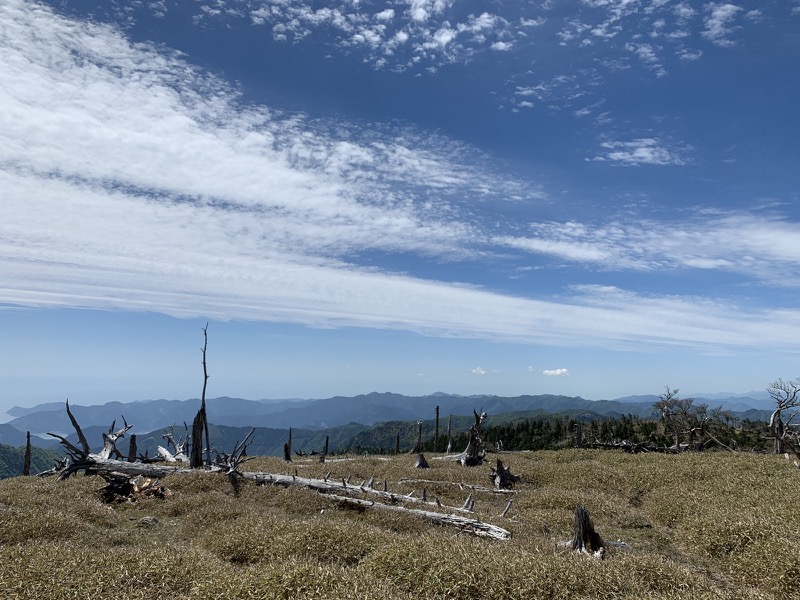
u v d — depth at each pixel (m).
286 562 10.26
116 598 8.91
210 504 18.55
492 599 9.70
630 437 72.69
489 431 94.31
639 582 10.64
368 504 19.38
